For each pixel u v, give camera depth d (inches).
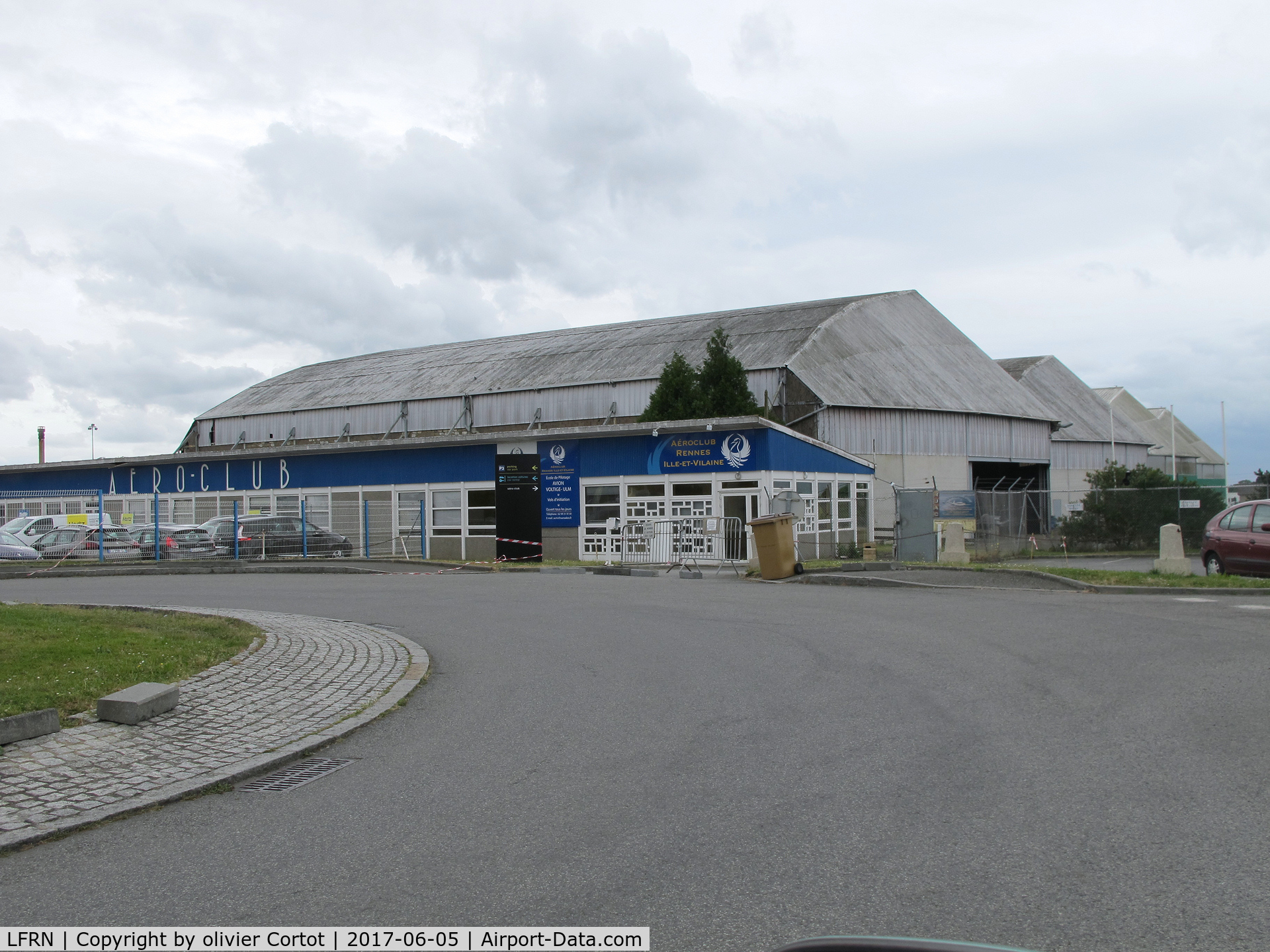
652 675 387.2
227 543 1200.8
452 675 399.2
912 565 876.0
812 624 519.5
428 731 308.0
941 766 249.1
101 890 184.9
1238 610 542.3
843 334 1894.7
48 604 567.8
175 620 483.8
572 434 1175.6
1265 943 149.6
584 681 379.2
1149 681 347.9
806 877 179.3
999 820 206.7
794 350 1745.8
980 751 261.9
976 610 564.1
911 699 329.1
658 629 516.1
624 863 189.2
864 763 253.8
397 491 1326.3
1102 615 526.9
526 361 2122.3
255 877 189.2
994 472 2012.8
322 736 297.9
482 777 254.2
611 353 2022.6
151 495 1557.6
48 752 273.3
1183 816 206.7
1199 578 701.3
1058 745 265.7
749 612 579.5
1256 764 243.6
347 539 1296.8
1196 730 278.2
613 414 1856.5
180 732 299.3
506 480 1127.6
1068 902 165.3
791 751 267.7
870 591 716.7
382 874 188.7
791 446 1136.2
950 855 187.9
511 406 1973.4
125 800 237.3
